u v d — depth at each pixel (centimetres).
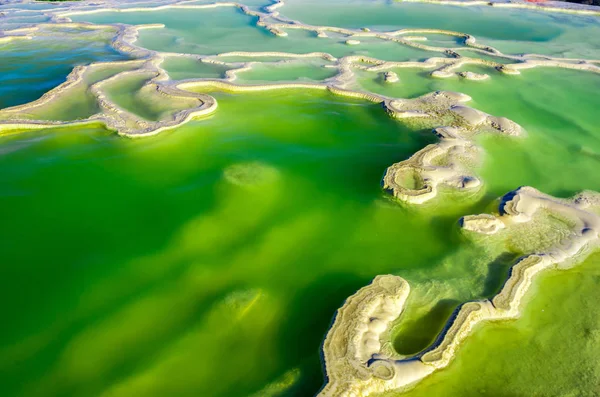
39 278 1012
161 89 1808
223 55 2322
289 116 1730
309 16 3275
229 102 1809
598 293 998
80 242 1108
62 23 2873
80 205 1212
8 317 932
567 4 3722
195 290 1009
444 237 1166
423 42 2694
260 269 1067
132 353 875
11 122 1517
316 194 1316
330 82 2002
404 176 1356
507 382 827
